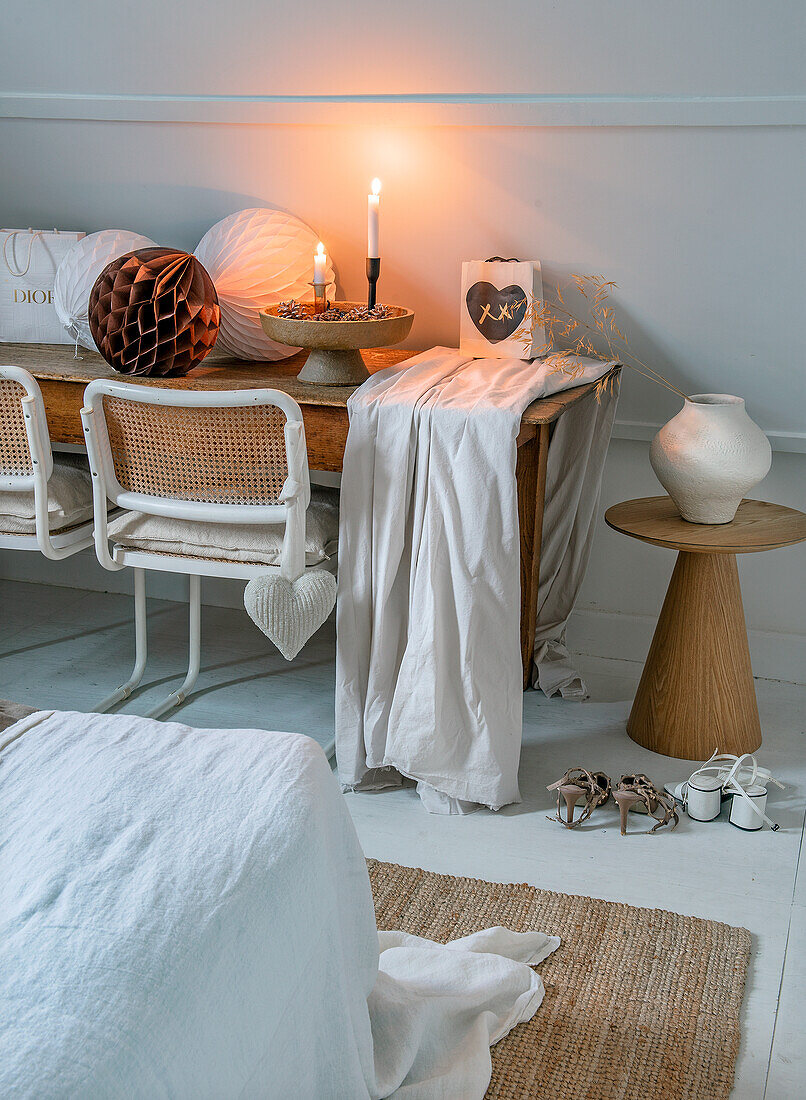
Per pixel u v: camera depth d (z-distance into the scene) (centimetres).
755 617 251
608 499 255
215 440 191
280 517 190
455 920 165
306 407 201
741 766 209
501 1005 144
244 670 253
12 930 81
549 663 246
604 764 213
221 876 89
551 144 224
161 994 77
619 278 232
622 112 216
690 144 215
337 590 199
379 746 200
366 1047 113
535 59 218
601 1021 144
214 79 239
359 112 232
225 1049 81
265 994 88
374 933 117
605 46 212
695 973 154
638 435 245
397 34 223
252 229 232
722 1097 132
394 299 252
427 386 197
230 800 99
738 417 204
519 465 213
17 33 242
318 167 242
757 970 157
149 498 200
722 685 212
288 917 92
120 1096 70
